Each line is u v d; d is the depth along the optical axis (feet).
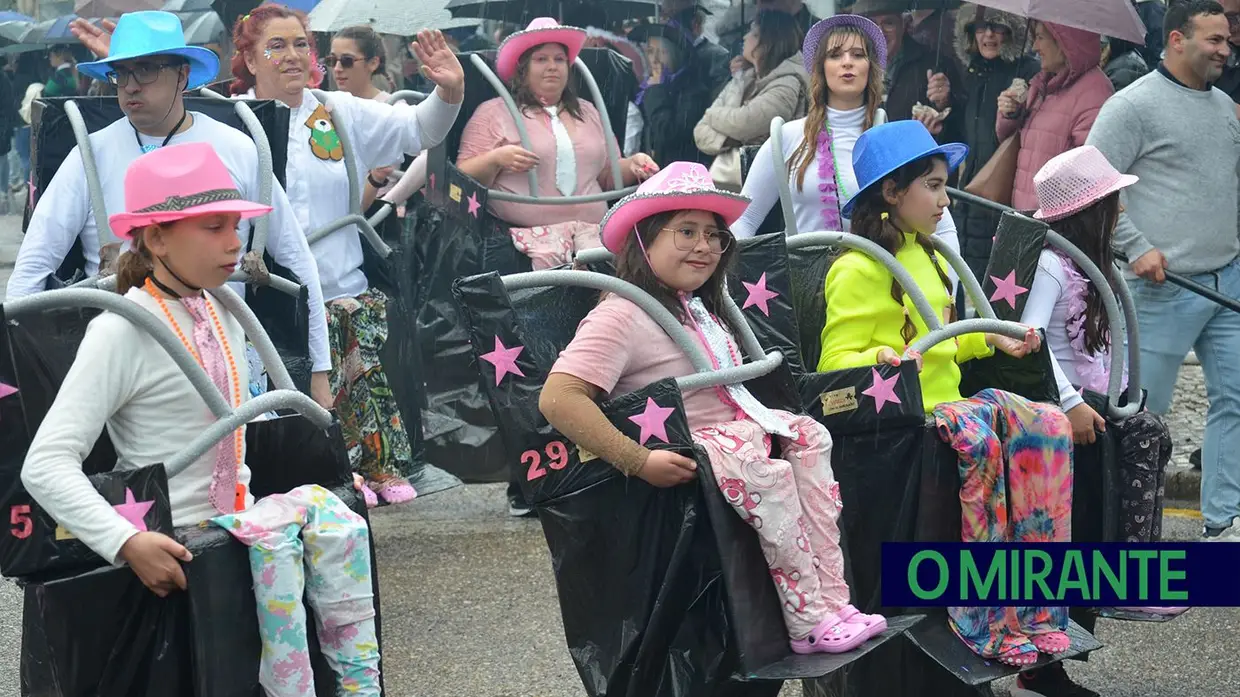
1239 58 22.02
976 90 24.21
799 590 10.64
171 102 14.51
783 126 17.06
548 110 20.44
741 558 10.52
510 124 20.17
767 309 12.10
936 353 12.83
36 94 52.90
